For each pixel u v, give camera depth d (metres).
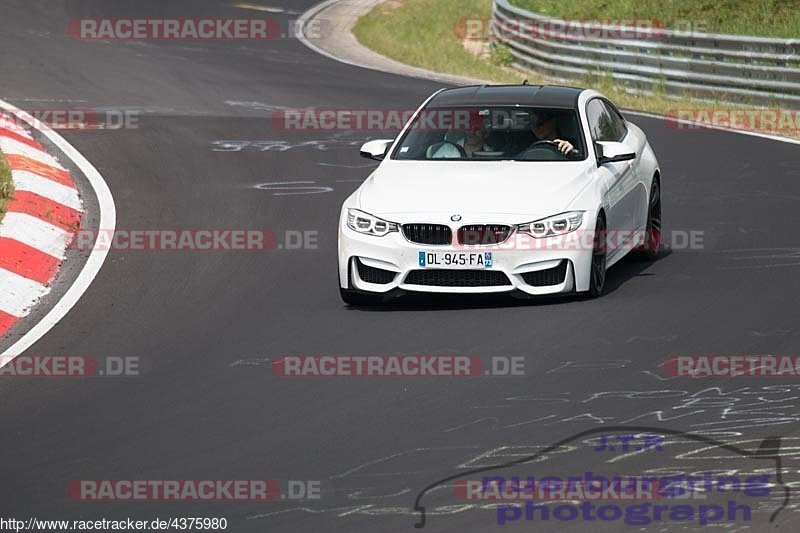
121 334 34.50
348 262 36.62
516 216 35.66
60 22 110.38
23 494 23.36
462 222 35.62
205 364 31.45
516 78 93.44
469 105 41.00
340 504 22.33
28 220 45.38
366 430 26.17
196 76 87.00
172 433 26.42
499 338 32.88
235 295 38.50
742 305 35.28
